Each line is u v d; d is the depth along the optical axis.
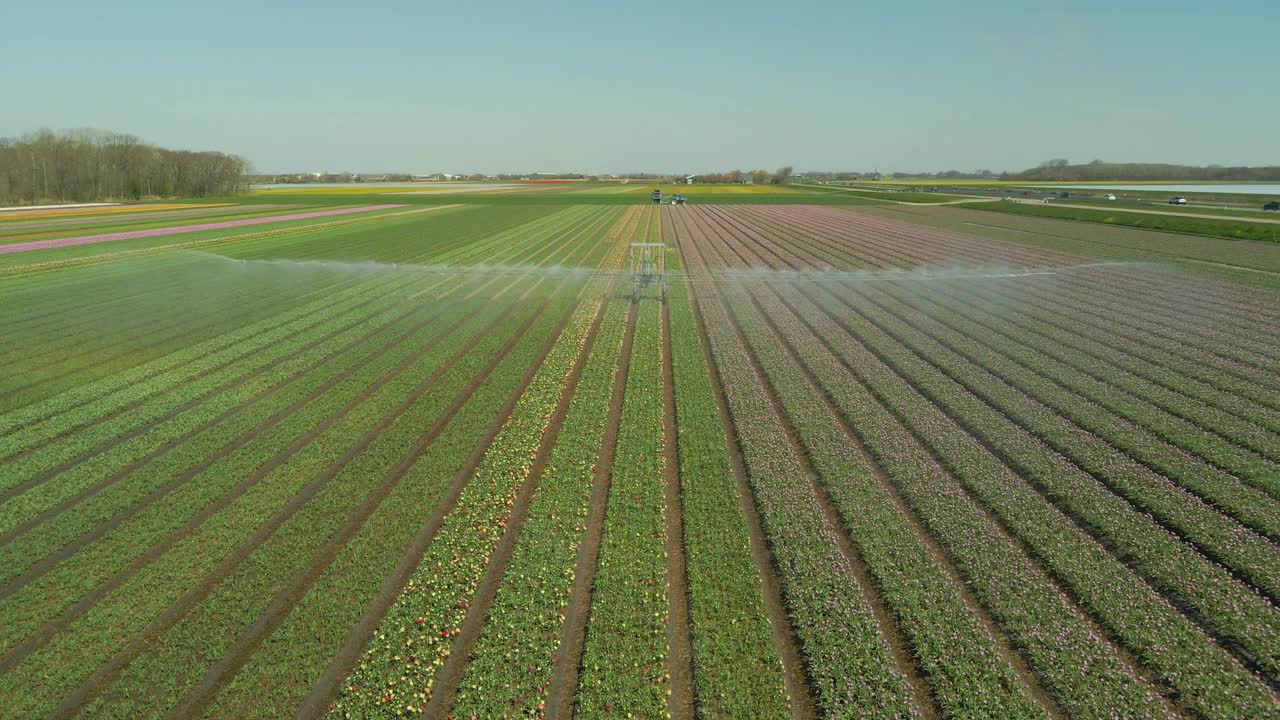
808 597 12.83
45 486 16.97
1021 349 28.47
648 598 12.88
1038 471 17.61
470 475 17.86
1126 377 24.64
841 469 17.83
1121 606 12.42
